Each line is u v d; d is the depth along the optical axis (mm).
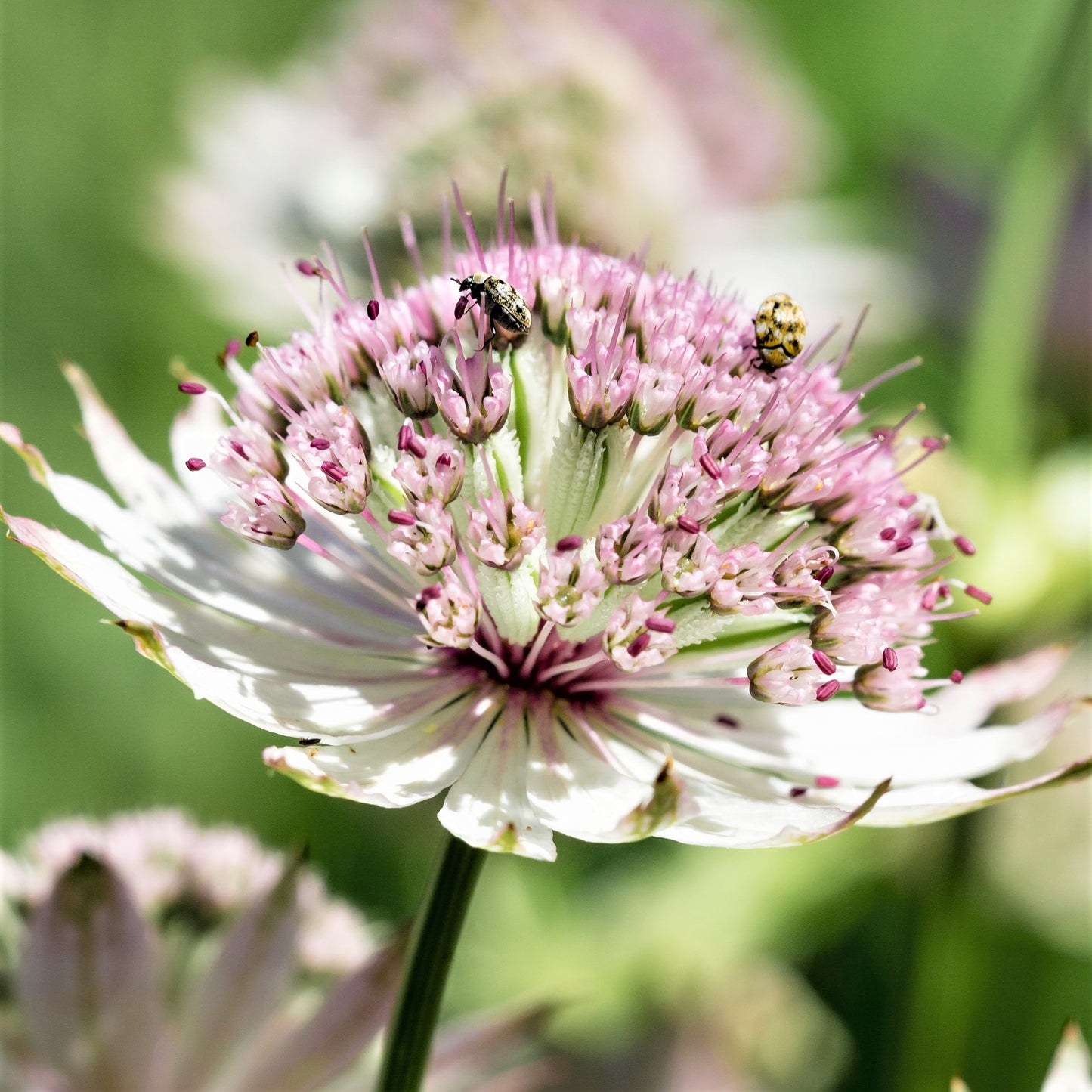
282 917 182
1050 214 214
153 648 166
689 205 293
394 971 181
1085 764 169
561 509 172
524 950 234
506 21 277
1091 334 250
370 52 298
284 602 176
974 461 214
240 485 174
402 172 260
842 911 236
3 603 278
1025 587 209
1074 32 212
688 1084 220
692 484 171
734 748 175
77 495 175
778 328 173
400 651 176
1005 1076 223
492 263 177
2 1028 182
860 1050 235
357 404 175
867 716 178
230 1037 182
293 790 268
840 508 174
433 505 170
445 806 168
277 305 289
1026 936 224
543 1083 201
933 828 226
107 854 190
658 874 244
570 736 174
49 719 276
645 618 170
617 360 172
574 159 259
